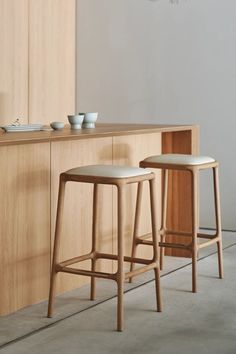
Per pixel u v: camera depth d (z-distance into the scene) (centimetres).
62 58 575
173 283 449
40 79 555
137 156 481
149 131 452
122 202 371
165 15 620
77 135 396
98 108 654
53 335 359
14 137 374
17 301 396
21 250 396
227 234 592
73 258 402
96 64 652
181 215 515
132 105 639
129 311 395
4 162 381
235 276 467
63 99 578
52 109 568
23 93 542
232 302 413
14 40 532
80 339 354
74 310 397
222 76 604
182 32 615
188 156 455
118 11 638
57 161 414
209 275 468
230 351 340
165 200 477
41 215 406
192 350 341
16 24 533
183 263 500
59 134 400
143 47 631
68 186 423
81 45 657
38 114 556
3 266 386
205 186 614
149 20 627
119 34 640
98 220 447
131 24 634
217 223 464
